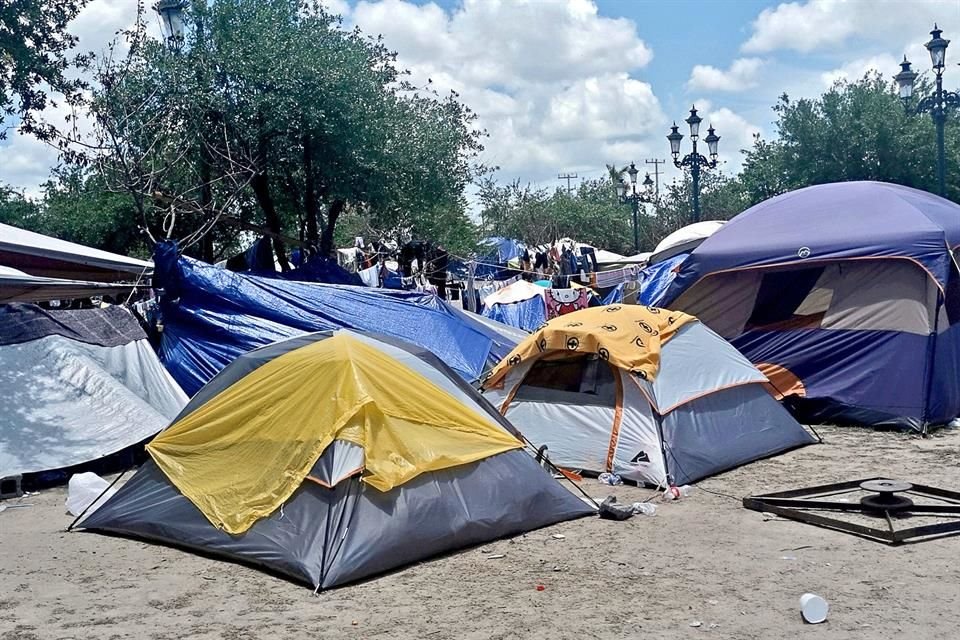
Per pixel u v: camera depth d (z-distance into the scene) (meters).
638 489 9.02
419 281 19.94
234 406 7.78
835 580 6.28
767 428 10.49
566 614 5.77
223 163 18.77
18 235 14.66
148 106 17.66
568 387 10.02
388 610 5.94
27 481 9.83
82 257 14.29
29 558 7.28
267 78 18.31
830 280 12.55
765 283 13.15
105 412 10.55
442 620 5.73
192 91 18.09
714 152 25.84
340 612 5.93
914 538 7.14
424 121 21.59
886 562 6.63
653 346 9.70
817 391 12.30
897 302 11.89
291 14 19.81
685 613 5.73
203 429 7.84
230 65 18.27
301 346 8.20
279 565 6.65
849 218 12.58
